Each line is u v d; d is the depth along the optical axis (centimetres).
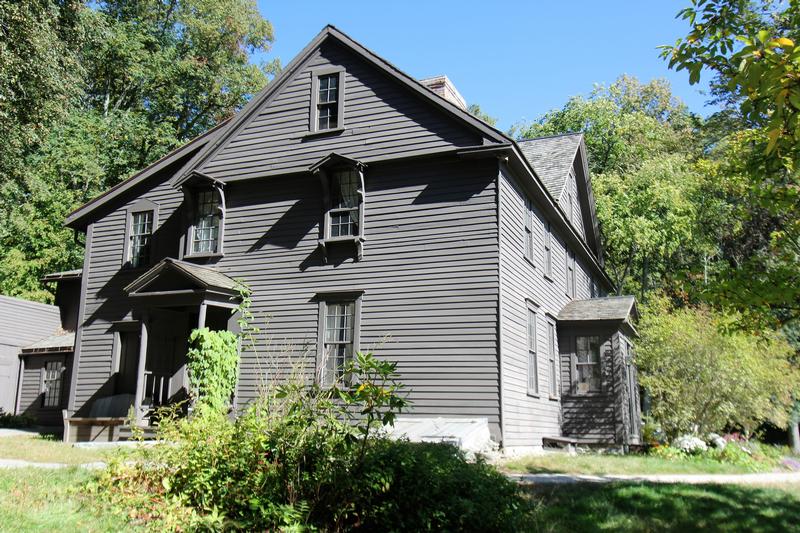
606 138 3759
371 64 1756
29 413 2414
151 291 1731
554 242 2195
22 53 2064
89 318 2042
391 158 1681
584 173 2694
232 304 1745
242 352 1728
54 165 3350
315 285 1706
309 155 1783
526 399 1677
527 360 1719
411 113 1689
